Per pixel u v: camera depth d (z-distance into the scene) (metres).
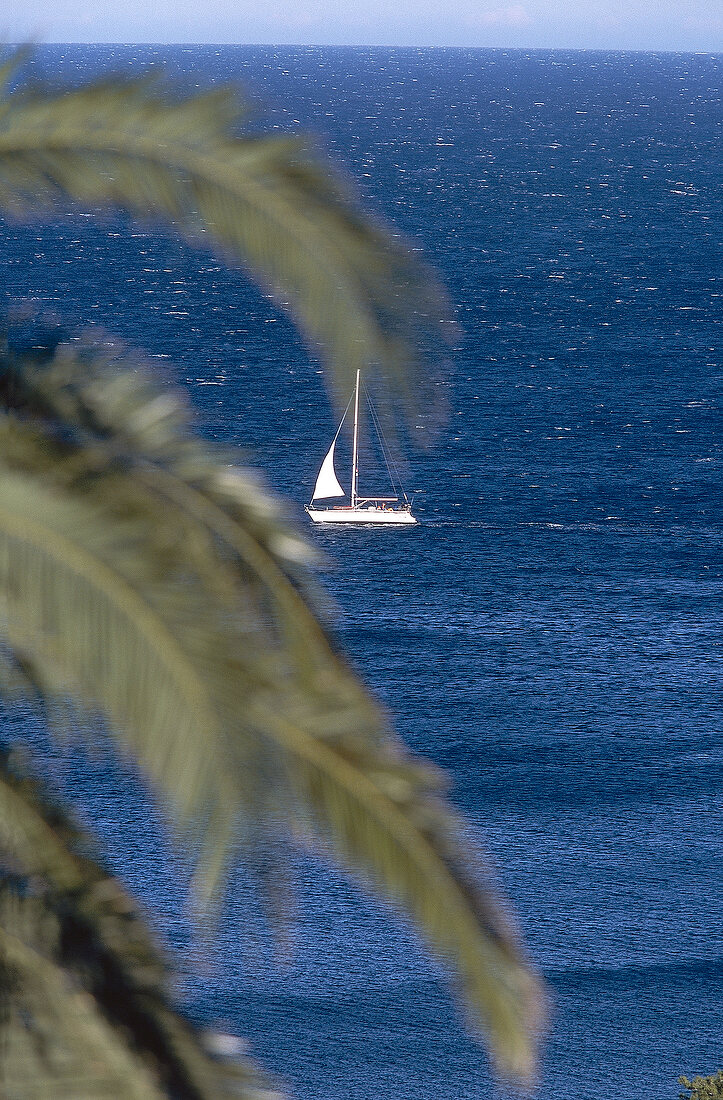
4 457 18.25
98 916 19.97
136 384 19.53
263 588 19.23
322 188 19.28
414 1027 173.00
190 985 177.12
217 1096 19.19
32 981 19.20
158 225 19.75
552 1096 164.75
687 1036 177.00
